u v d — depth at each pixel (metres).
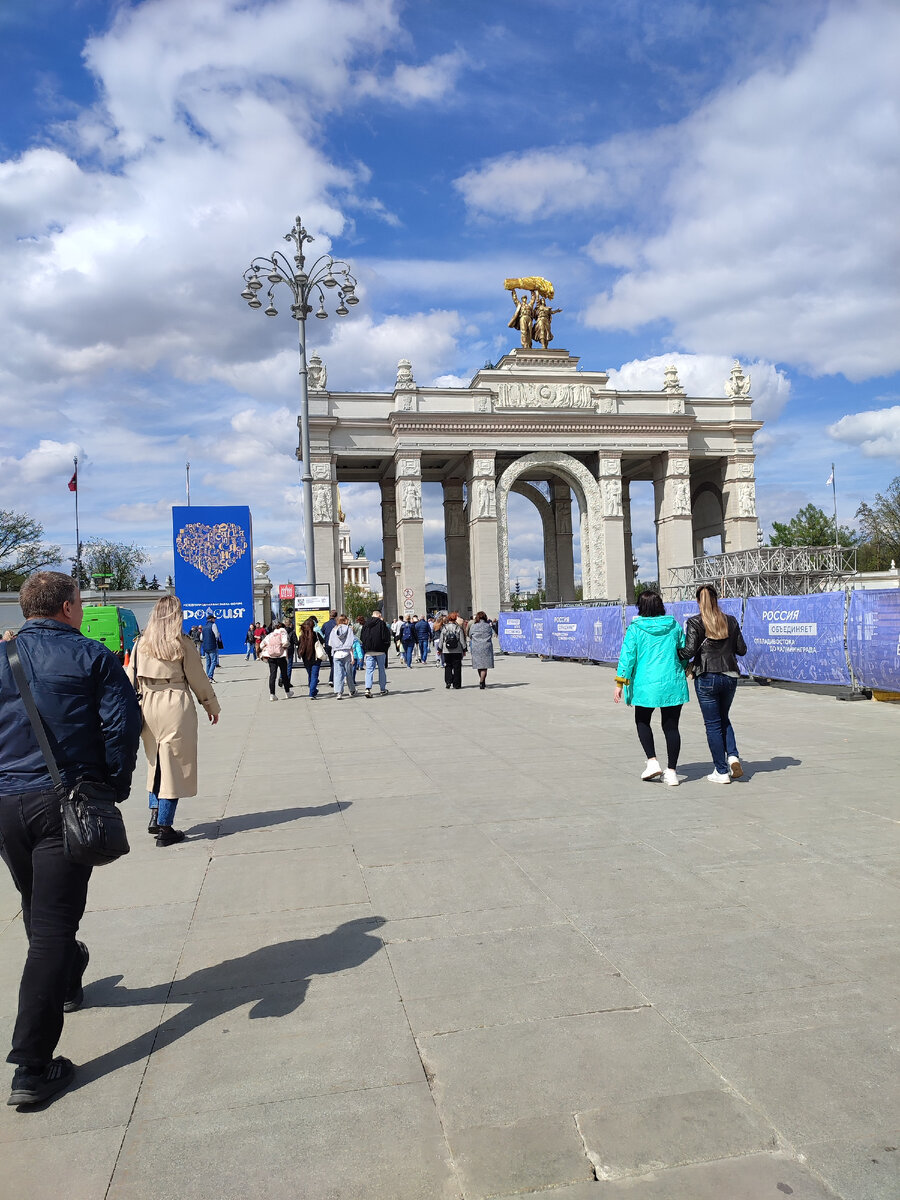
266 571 54.25
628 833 6.16
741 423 57.06
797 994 3.58
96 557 89.38
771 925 4.34
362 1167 2.60
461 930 4.46
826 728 10.85
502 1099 2.91
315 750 11.25
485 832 6.38
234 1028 3.54
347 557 153.38
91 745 3.42
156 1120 2.91
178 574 34.19
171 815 6.72
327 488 51.81
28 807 3.27
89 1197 2.53
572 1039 3.29
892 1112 2.74
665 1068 3.05
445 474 61.00
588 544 54.91
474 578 53.31
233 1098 3.02
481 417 52.56
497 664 28.98
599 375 55.38
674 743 7.73
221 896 5.29
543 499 62.69
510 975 3.88
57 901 3.24
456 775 8.77
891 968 3.80
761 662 16.33
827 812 6.51
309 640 19.55
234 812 7.73
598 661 25.36
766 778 7.87
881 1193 2.38
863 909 4.51
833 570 37.53
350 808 7.52
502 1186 2.49
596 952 4.09
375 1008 3.63
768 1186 2.44
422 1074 3.10
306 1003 3.72
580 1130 2.72
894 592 12.72
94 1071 3.26
